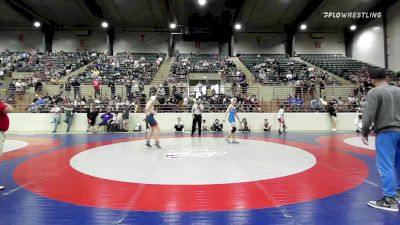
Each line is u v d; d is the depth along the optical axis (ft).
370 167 19.27
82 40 102.58
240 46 104.12
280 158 22.48
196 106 41.57
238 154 24.30
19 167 19.51
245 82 63.46
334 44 103.14
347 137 39.42
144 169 18.53
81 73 71.92
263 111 54.75
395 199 11.39
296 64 83.35
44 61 83.97
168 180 15.74
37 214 10.90
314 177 16.42
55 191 13.84
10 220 10.34
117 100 53.26
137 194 13.30
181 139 36.55
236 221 10.23
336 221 10.17
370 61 89.81
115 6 81.25
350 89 64.28
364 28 93.04
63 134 44.60
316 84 64.44
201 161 21.17
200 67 77.15
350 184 14.96
